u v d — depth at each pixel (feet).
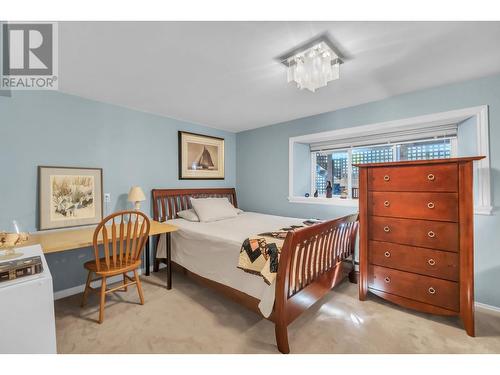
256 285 5.97
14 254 4.39
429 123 7.96
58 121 7.63
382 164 6.85
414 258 6.48
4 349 3.10
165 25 4.35
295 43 4.97
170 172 10.89
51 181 7.44
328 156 11.54
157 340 5.49
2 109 6.64
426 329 5.92
